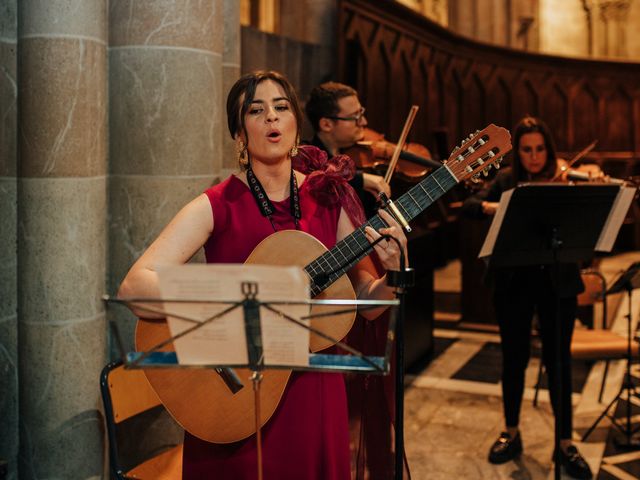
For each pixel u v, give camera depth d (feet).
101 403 9.83
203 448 6.93
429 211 23.62
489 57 29.66
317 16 19.27
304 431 6.64
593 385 15.94
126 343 10.41
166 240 6.64
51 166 9.20
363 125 12.55
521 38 36.78
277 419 6.68
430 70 25.70
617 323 21.15
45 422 9.42
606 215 10.37
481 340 19.53
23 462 9.62
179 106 10.16
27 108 9.20
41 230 9.25
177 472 8.43
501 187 13.00
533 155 12.37
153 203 10.20
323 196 7.02
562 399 11.83
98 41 9.56
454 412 14.39
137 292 6.39
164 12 10.04
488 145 6.79
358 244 6.65
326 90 12.39
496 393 15.49
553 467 11.90
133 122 10.14
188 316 5.18
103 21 9.76
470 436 13.20
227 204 6.86
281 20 19.57
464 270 20.68
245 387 6.72
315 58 19.13
